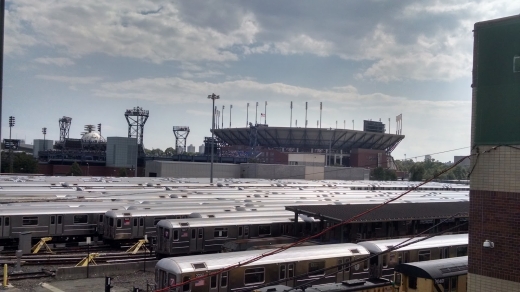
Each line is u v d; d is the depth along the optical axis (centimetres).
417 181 14788
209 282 2673
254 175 13038
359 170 15075
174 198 5897
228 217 4391
